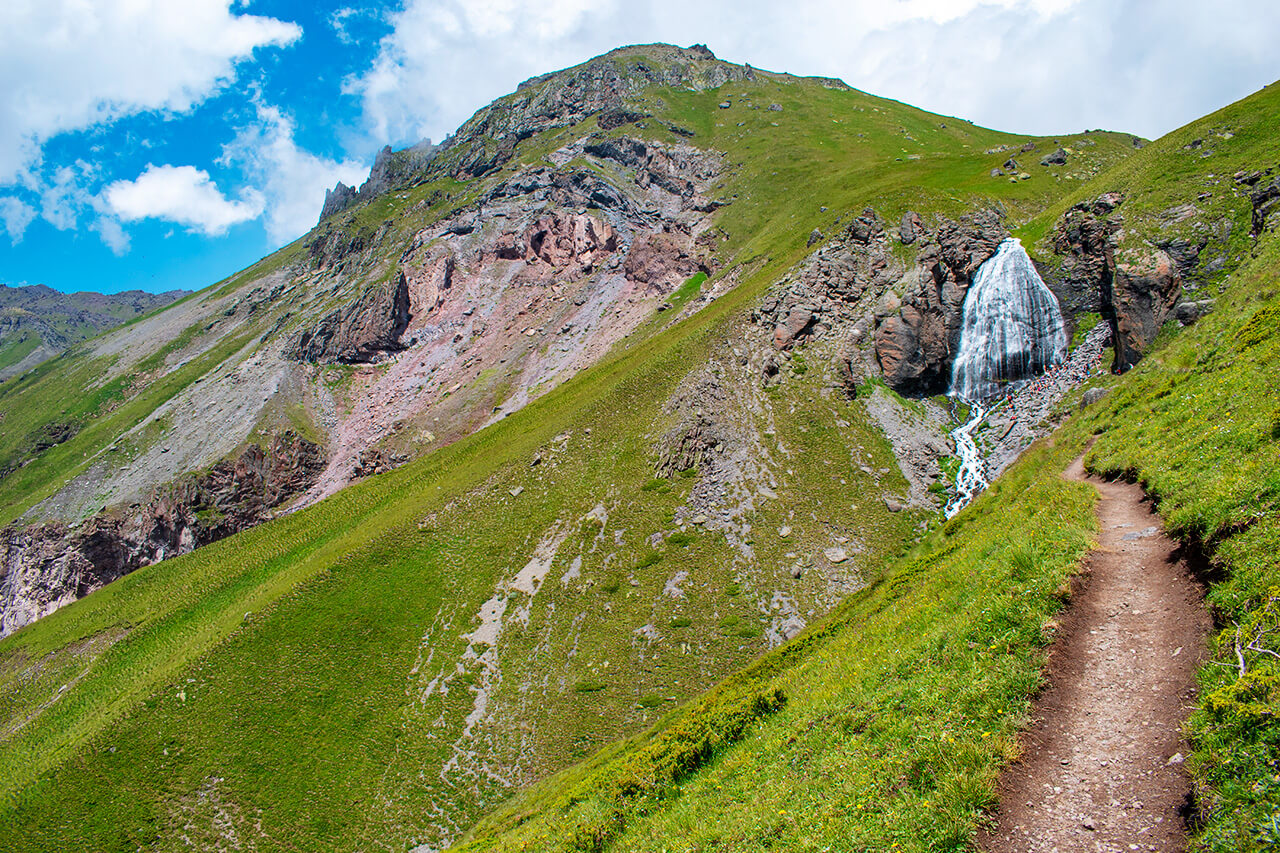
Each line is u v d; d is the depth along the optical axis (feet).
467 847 122.42
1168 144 276.82
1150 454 85.92
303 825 182.09
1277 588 42.09
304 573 292.81
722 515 244.01
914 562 121.19
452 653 227.20
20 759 267.80
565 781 140.77
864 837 43.39
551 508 275.80
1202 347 114.83
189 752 211.61
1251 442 65.10
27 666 364.58
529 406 412.98
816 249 355.56
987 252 294.05
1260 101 258.37
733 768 69.82
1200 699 39.06
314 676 230.48
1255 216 213.87
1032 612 56.80
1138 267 228.02
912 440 261.03
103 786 204.54
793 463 257.55
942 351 283.79
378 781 189.67
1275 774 31.76
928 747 47.42
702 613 211.00
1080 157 398.42
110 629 359.05
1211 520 55.88
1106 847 34.30
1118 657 48.39
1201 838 31.91
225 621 290.15
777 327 310.45
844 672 77.30
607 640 212.02
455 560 268.82
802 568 217.56
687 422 280.51
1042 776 40.78
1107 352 241.76
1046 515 85.81
